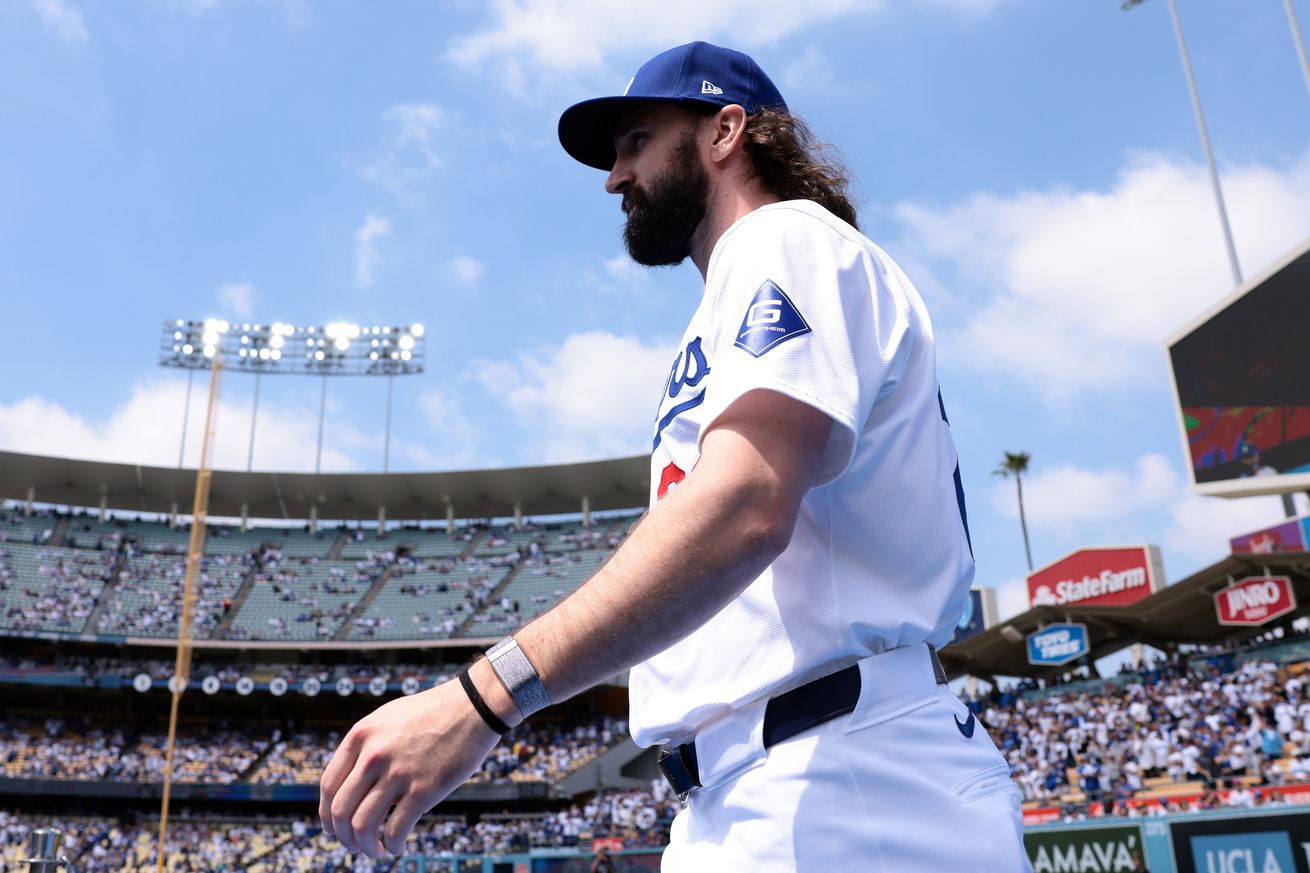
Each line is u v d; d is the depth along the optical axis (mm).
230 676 40438
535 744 40531
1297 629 25625
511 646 1320
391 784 1295
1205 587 25062
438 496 52875
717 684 1482
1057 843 16109
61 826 36281
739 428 1303
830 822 1335
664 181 1835
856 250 1575
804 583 1464
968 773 1449
